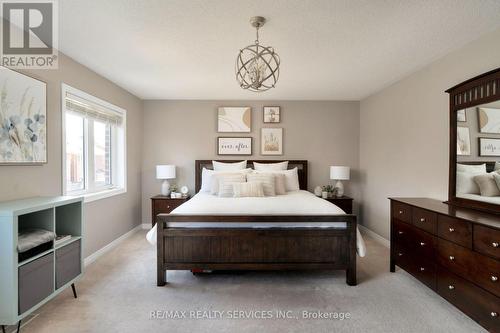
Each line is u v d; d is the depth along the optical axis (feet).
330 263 7.97
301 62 9.12
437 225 6.78
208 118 14.66
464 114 7.57
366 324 6.00
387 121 11.97
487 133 6.78
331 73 10.25
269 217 7.88
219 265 7.93
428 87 9.30
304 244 7.97
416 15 6.19
